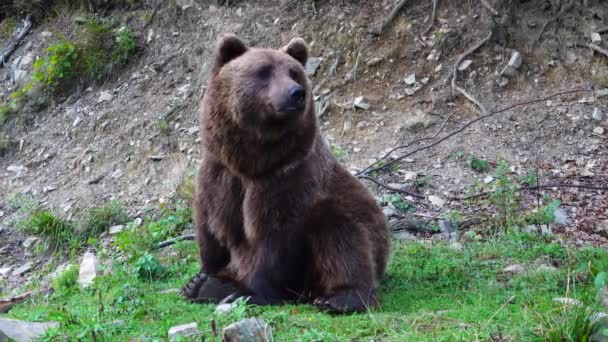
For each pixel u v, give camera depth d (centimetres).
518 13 1598
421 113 1490
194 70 1692
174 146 1552
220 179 862
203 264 909
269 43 1678
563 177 1324
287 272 858
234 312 751
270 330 678
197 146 1523
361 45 1620
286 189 834
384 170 1374
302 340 680
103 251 1272
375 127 1488
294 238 848
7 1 2020
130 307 867
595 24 1552
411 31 1612
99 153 1600
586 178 1321
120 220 1407
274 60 835
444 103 1503
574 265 992
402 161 1388
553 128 1430
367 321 755
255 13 1741
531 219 1199
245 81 818
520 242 1109
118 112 1666
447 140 1423
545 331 672
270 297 857
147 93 1689
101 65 1772
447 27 1599
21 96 1783
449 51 1575
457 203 1280
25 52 1903
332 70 1602
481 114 1466
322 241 844
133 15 1858
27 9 1980
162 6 1831
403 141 1445
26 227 1455
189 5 1805
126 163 1563
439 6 1630
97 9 1916
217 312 788
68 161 1616
